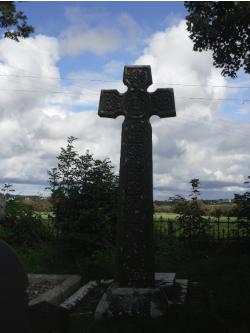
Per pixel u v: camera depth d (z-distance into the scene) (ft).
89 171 21.24
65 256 20.49
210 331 10.49
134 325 11.22
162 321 11.38
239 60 20.16
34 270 19.12
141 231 13.12
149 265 13.04
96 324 11.44
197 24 19.25
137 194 13.25
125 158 13.43
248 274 16.52
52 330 5.76
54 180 21.20
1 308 5.44
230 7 18.48
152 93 13.62
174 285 15.21
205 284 15.76
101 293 14.93
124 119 13.61
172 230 24.35
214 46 19.95
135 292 12.57
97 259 19.54
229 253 22.97
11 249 5.57
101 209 20.42
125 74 13.74
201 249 23.49
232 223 24.00
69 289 15.16
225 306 12.00
